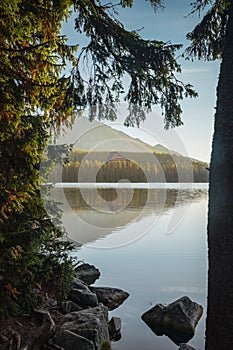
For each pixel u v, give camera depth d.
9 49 3.01
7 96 2.96
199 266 8.96
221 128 3.06
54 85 3.46
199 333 5.21
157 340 5.00
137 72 4.12
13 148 3.30
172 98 4.22
